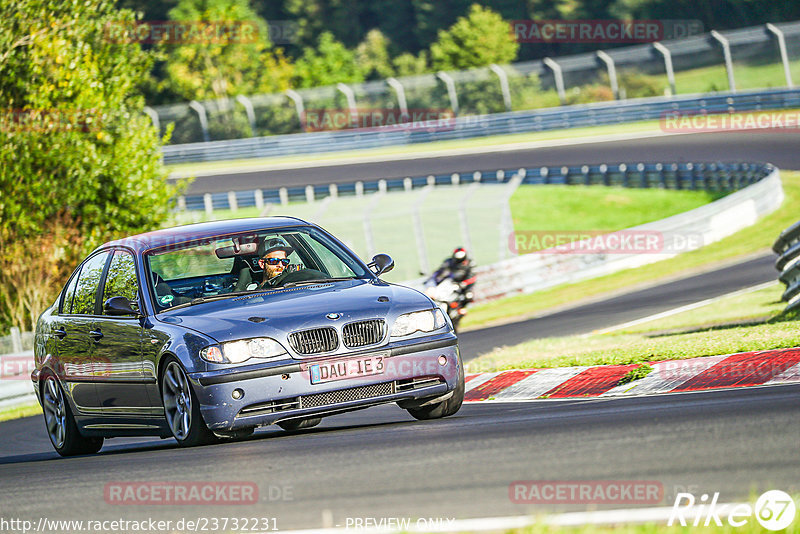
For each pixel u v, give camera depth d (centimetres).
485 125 16062
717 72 17812
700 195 11319
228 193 13325
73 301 2984
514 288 7438
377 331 2403
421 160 14662
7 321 7038
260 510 1566
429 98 18150
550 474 1597
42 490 2038
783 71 17175
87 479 2089
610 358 3391
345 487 1658
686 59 18225
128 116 7638
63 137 7138
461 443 1962
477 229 10406
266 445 2264
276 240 2794
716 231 8056
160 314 2567
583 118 15475
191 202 13475
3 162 6962
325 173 14538
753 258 7000
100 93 7350
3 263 6969
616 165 12375
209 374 2305
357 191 12962
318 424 3020
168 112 18188
